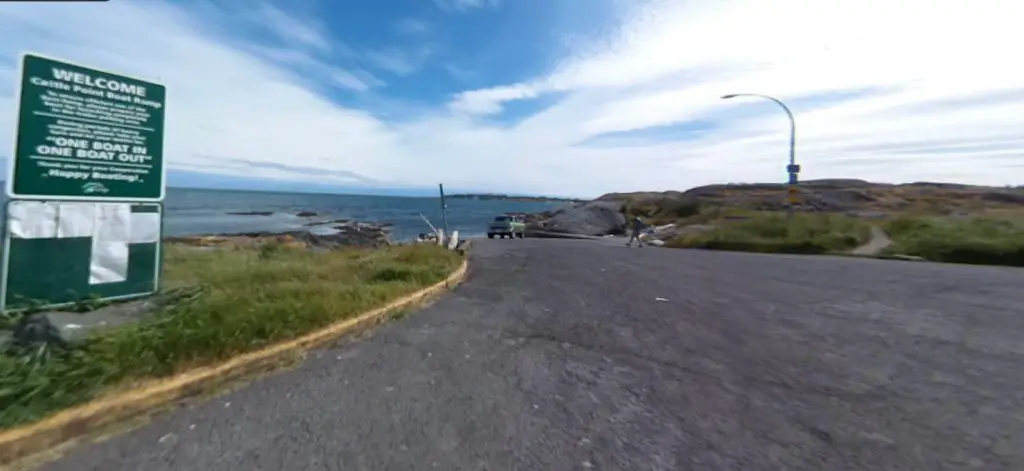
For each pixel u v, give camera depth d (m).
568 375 4.25
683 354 4.89
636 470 2.70
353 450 2.87
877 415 3.45
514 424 3.25
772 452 2.91
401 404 3.57
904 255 15.59
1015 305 7.35
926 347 5.13
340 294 6.46
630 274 11.18
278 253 12.01
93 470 2.63
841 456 2.87
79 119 5.00
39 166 4.75
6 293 4.53
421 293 7.68
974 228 16.41
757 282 9.80
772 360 4.70
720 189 89.06
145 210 5.55
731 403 3.65
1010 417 3.42
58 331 3.97
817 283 9.64
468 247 21.58
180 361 3.84
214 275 7.30
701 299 7.87
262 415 3.35
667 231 32.12
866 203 60.97
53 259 4.83
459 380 4.10
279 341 4.73
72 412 3.03
